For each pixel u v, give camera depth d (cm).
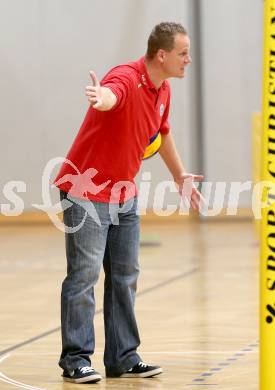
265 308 674
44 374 927
